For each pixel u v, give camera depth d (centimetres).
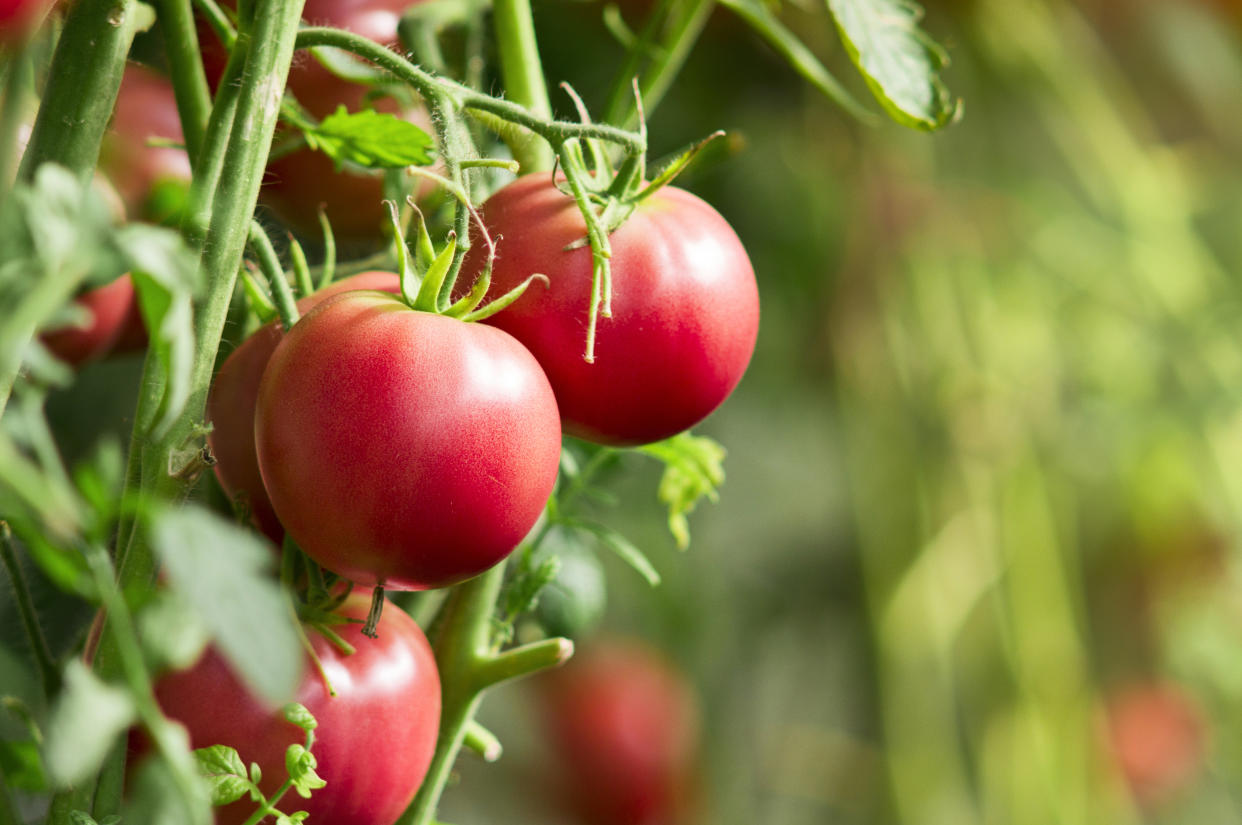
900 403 205
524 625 117
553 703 193
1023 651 206
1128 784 224
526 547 112
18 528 92
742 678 218
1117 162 216
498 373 100
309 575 104
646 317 103
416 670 104
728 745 212
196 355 98
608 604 197
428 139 104
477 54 114
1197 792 246
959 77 205
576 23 151
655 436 105
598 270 101
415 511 99
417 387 99
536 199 104
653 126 178
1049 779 204
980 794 207
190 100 105
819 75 117
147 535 97
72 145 99
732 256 105
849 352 205
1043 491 211
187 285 91
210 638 101
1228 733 232
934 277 204
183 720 101
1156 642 234
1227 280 231
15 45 96
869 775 209
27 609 104
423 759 104
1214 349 221
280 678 89
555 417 101
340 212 112
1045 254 215
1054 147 235
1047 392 214
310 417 99
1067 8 221
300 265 106
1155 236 218
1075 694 209
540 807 200
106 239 90
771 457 233
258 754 101
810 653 224
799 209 197
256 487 104
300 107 110
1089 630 236
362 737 102
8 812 97
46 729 101
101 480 91
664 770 194
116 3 99
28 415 91
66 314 91
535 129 101
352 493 99
